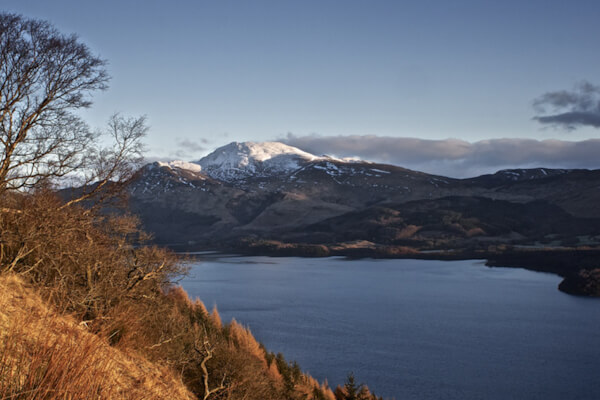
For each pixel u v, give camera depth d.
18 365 4.02
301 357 62.22
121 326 10.07
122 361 8.35
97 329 7.50
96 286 11.20
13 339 4.55
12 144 13.78
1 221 11.33
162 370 10.27
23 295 7.75
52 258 11.59
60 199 15.59
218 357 15.31
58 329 5.39
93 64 15.95
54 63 15.10
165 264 15.73
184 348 13.45
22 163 14.07
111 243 16.00
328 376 55.53
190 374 12.97
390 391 51.84
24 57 14.44
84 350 4.41
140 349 10.23
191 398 10.52
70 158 15.60
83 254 13.02
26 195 13.78
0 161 13.64
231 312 87.94
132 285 14.34
